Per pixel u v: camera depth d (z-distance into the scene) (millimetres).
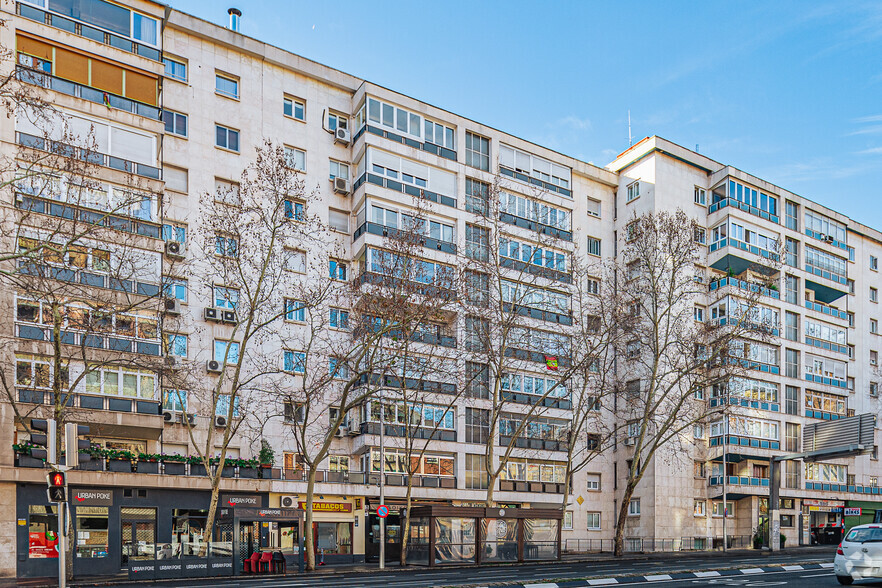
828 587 19562
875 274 65438
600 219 54938
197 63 40219
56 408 26609
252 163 40438
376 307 33625
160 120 35906
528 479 46656
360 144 43469
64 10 34219
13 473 30062
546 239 48094
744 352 44969
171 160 38500
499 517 36188
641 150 54094
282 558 30906
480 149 48625
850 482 58531
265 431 38406
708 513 51156
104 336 31297
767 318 48688
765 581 21312
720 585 20219
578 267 47531
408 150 44562
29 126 32156
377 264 41438
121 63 35094
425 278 40719
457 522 35062
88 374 31984
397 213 43562
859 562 19281
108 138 34062
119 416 32250
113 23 35438
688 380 46500
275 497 37281
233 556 29516
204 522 35250
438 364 39156
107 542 32375
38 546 30859
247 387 38031
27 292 26734
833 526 56719
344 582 23609
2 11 28922
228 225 33188
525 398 46875
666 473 49031
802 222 58781
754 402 52469
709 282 54219
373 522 40125
